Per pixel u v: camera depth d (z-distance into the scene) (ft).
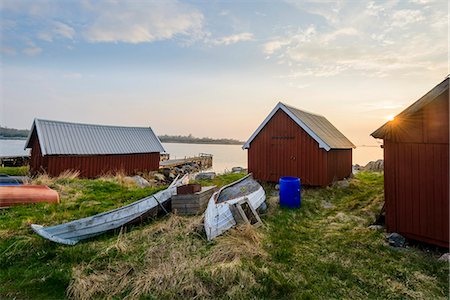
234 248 16.07
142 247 17.17
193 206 23.82
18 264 15.26
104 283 13.29
